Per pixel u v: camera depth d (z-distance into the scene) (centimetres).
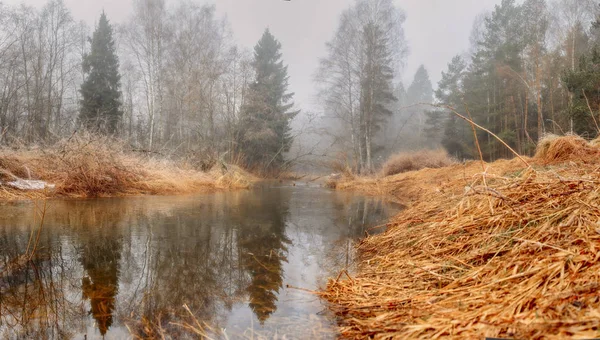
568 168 292
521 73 2030
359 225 419
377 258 253
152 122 1734
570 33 1873
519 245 168
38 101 1931
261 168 2270
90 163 626
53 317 154
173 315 160
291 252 285
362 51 2002
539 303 112
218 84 1995
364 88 1998
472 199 289
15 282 196
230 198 709
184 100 1833
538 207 206
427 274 189
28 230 323
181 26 2083
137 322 152
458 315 125
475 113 2355
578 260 129
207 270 231
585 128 1171
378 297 170
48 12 2206
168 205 542
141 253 265
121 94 2448
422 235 266
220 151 1922
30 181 575
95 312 160
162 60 2014
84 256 251
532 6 2180
